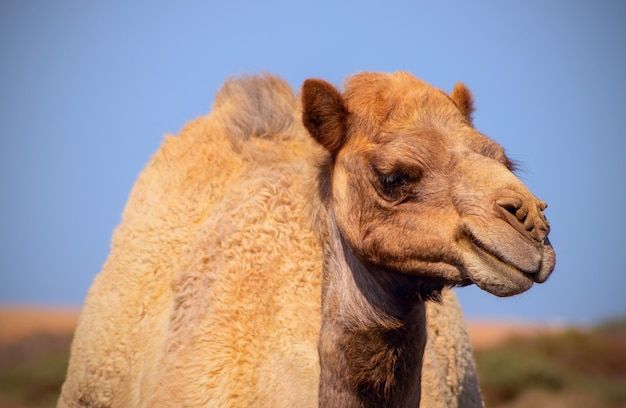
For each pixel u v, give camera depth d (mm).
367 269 10680
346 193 10789
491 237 9594
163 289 12766
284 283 11812
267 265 11945
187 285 12219
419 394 11008
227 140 13805
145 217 13648
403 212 10328
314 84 10953
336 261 11023
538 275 9461
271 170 13008
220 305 11750
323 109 11008
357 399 10602
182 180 13672
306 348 11375
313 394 11117
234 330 11562
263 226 12234
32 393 50031
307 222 11914
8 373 53250
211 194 13273
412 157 10320
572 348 56656
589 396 44406
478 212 9773
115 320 13070
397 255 10320
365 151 10664
